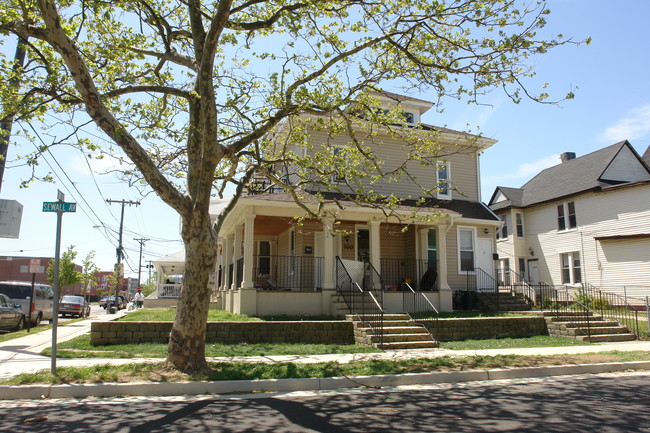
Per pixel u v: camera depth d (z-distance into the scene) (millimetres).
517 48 9266
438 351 11633
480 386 8453
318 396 7617
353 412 6516
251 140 9773
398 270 20594
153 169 8422
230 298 18250
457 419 6113
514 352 11523
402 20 9844
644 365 10305
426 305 17859
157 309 24266
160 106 11586
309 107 10375
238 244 18219
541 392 7883
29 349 11102
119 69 10477
